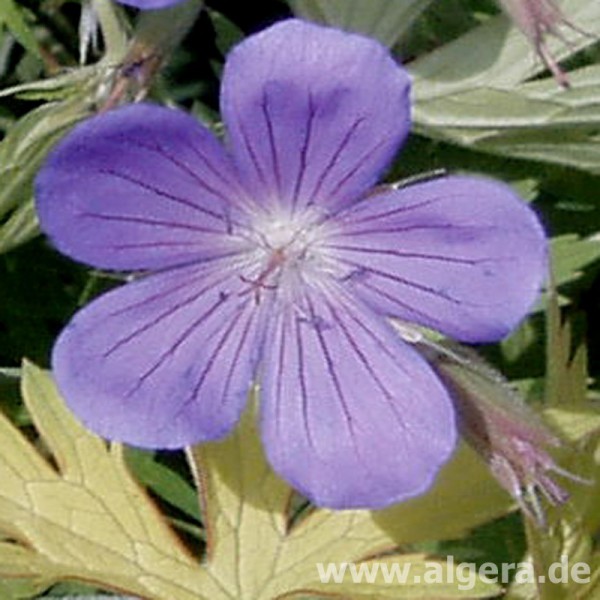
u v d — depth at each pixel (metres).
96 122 0.15
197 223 0.16
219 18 0.21
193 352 0.16
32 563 0.17
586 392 0.19
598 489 0.18
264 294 0.16
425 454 0.16
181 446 0.16
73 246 0.15
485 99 0.18
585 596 0.18
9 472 0.17
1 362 0.20
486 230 0.15
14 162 0.18
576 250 0.20
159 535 0.17
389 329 0.16
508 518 0.19
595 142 0.18
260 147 0.15
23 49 0.21
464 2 0.20
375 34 0.19
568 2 0.18
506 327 0.15
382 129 0.15
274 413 0.16
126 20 0.18
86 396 0.16
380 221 0.16
